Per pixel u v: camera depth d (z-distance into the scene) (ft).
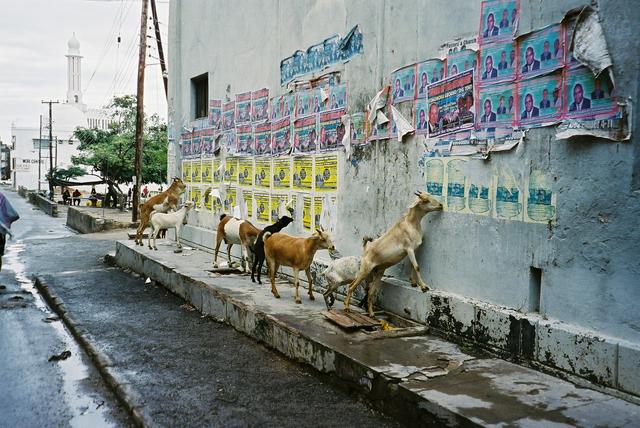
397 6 20.89
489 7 17.02
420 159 19.97
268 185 30.73
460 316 17.79
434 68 19.20
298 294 23.30
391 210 21.48
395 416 14.42
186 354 20.42
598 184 14.10
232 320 23.76
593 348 13.89
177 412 15.33
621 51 13.42
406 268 20.81
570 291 14.84
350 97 23.73
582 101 14.37
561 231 15.03
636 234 13.29
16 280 38.06
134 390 16.98
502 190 16.76
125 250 40.75
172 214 37.78
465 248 18.11
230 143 35.19
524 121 15.99
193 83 41.63
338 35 24.45
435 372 15.14
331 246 21.91
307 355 18.33
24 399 17.06
